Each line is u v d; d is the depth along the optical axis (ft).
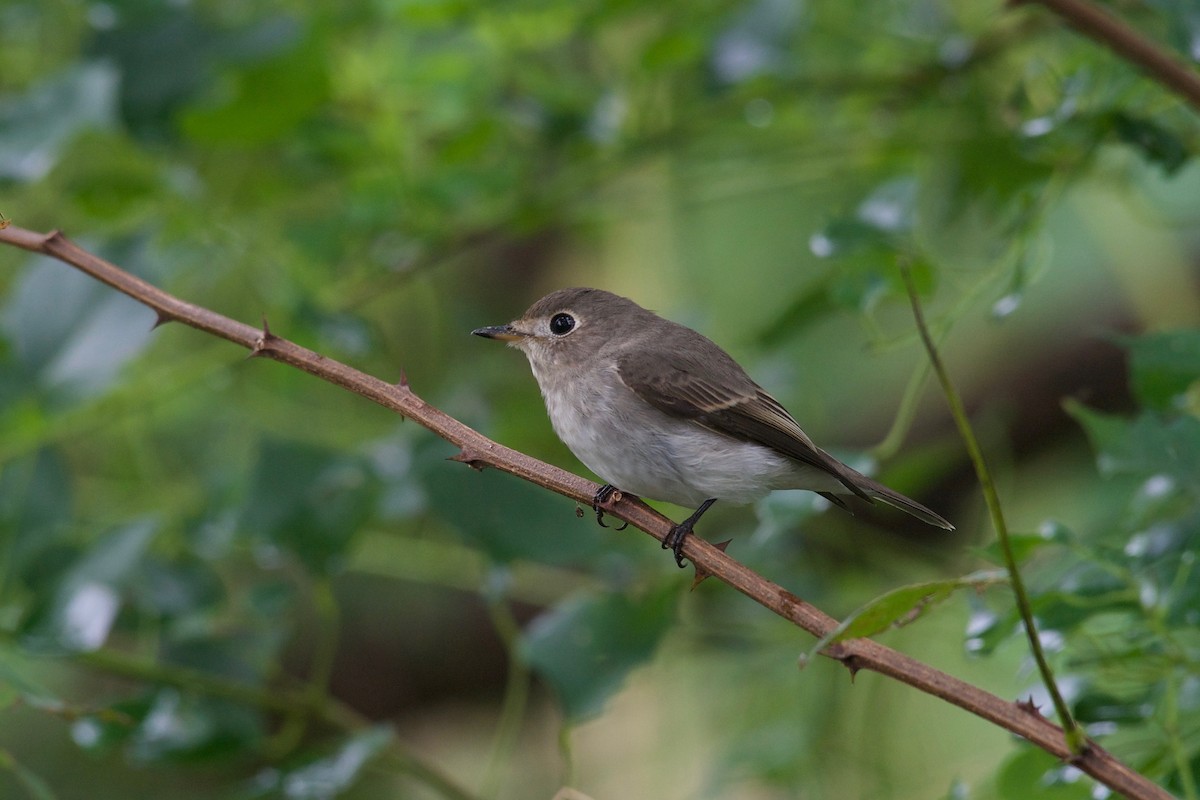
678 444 26.71
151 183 30.94
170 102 29.17
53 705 22.39
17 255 35.04
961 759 32.58
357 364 35.14
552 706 38.01
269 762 33.35
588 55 39.01
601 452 27.45
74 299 27.04
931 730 33.14
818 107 35.17
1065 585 21.04
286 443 28.91
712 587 33.01
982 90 33.65
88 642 25.22
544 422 33.60
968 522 36.01
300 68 29.94
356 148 33.53
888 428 38.11
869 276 26.27
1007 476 34.99
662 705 34.32
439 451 28.58
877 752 31.63
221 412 37.78
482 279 43.09
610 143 33.55
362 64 33.06
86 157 32.94
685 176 35.09
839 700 31.94
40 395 26.37
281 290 30.60
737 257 40.65
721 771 30.58
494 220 34.91
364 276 34.68
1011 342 38.01
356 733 26.50
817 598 31.86
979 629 20.79
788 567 32.73
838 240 25.67
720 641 33.58
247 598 29.76
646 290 41.37
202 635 28.53
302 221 34.86
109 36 29.30
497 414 32.53
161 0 29.45
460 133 32.60
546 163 34.91
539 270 42.98
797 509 26.91
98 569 25.75
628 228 41.75
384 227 34.12
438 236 34.68
